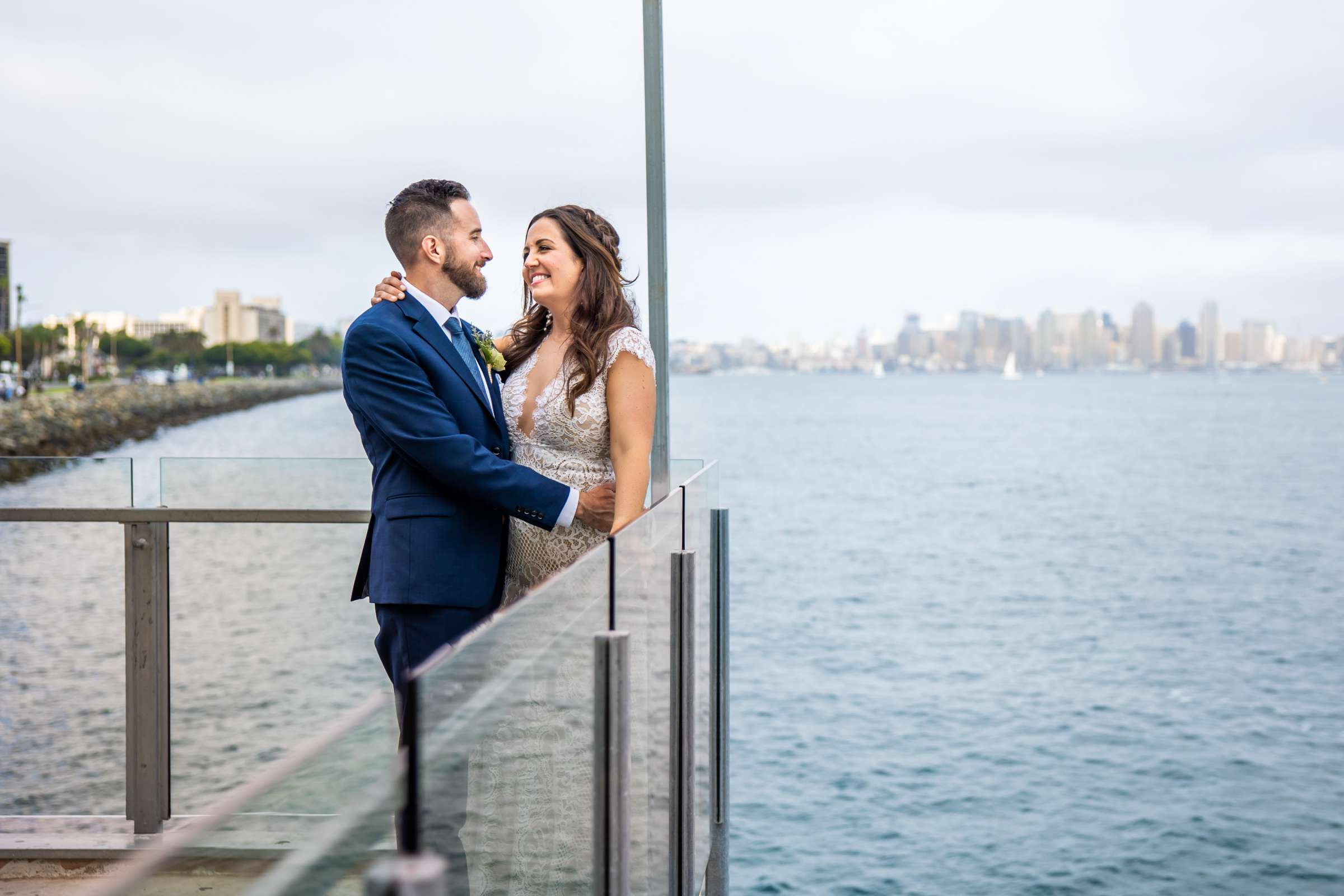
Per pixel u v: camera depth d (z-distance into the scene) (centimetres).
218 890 79
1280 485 4375
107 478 264
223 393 9256
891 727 1327
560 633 135
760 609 2059
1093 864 936
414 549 209
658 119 263
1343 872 919
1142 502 3806
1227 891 887
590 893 159
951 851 959
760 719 1361
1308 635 1844
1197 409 11106
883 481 4481
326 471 267
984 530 3123
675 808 210
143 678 266
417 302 222
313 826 85
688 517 227
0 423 5009
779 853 950
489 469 207
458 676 99
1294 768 1182
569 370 229
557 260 230
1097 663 1658
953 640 1811
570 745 144
